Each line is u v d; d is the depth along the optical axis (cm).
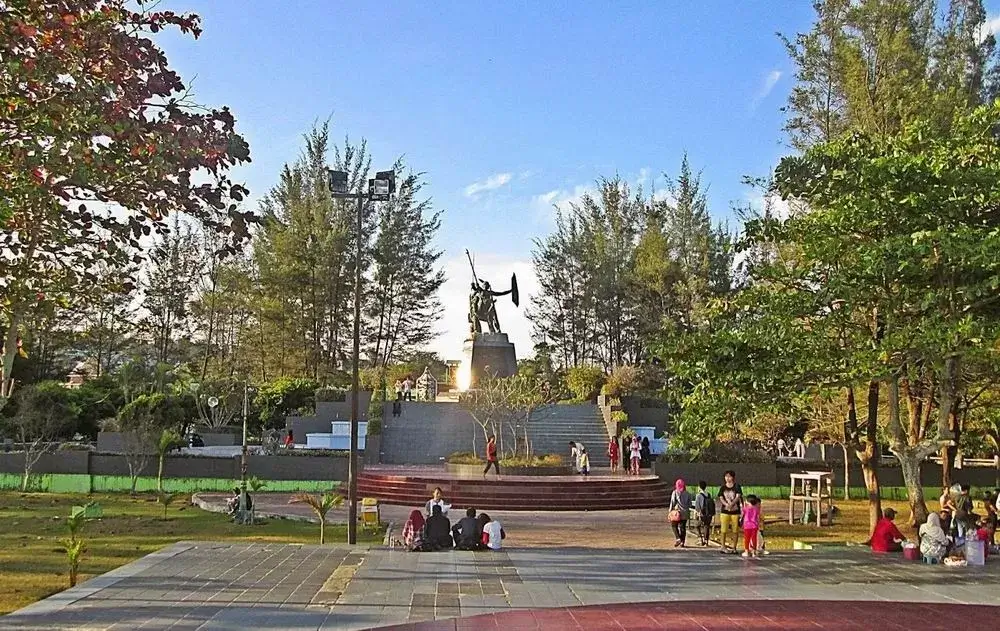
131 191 798
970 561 1395
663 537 1948
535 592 1140
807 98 3462
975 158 1530
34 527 1883
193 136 775
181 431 3447
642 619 988
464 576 1252
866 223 1511
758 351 1555
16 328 918
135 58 776
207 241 5353
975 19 3572
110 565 1372
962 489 1712
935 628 960
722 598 1120
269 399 4300
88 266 913
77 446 3253
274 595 1088
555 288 6375
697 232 5472
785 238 1692
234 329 5519
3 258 869
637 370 4516
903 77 3064
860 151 1603
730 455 3006
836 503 2717
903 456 1648
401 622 957
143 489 2802
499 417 3219
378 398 3819
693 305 5184
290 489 2852
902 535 1611
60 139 739
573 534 1980
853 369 1460
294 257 5091
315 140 5456
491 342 4344
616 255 6166
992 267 1326
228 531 1884
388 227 5494
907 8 3231
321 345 5400
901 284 1498
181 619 949
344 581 1191
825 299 1545
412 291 5703
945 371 1564
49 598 1054
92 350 5216
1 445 3247
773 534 2036
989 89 3509
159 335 5475
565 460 3241
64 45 769
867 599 1121
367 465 3222
